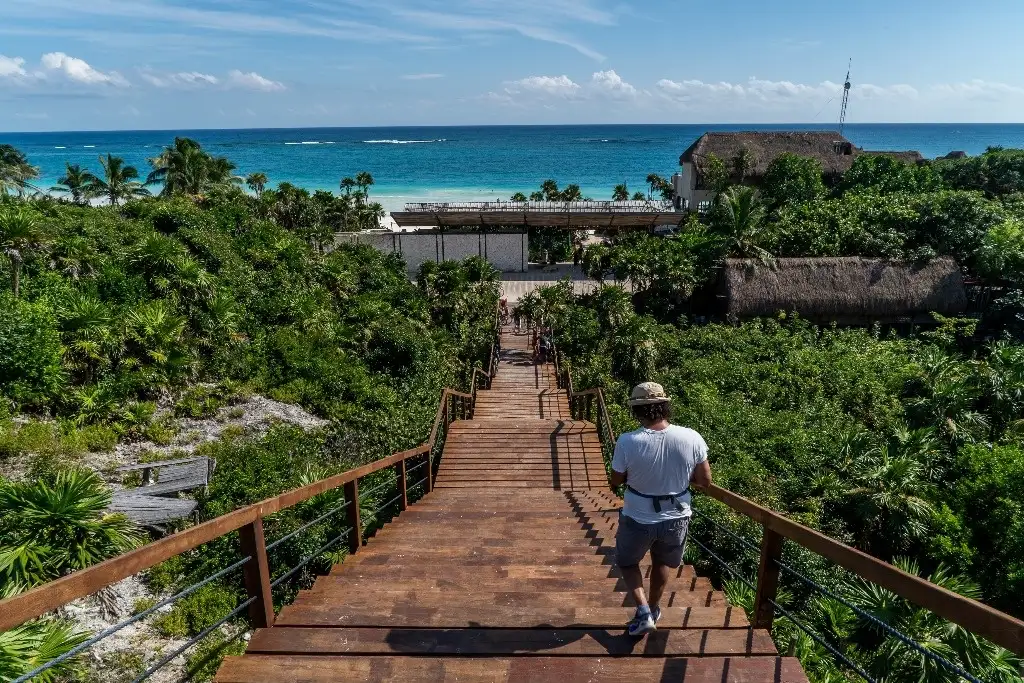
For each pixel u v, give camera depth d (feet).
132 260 63.87
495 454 45.24
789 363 77.92
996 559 46.68
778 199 143.54
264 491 42.01
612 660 11.12
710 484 12.37
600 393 49.44
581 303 100.07
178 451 46.34
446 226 140.46
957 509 49.67
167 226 85.25
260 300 75.82
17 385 44.65
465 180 384.68
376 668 10.98
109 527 29.76
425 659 11.19
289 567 35.27
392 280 104.06
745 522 42.39
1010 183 141.18
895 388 70.03
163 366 54.34
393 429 54.80
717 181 152.35
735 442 57.47
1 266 52.80
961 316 96.99
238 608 11.91
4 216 53.06
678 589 15.40
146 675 9.41
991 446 55.77
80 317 50.75
